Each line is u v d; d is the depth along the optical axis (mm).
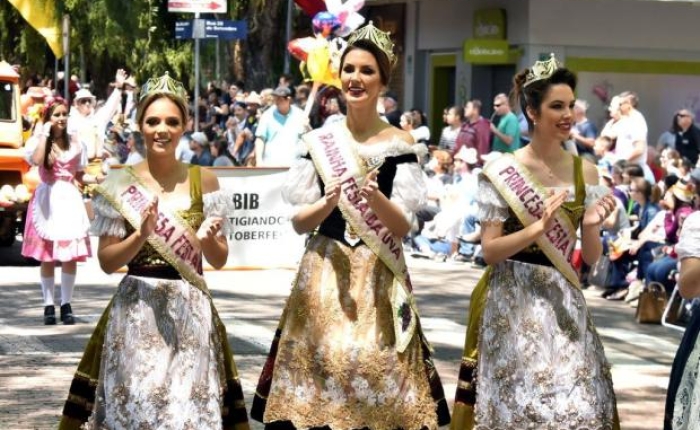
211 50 34312
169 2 22062
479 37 27031
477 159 21297
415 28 29469
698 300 7938
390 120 23062
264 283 17203
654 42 26703
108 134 25766
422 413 7848
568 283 7676
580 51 26188
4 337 12898
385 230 7855
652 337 14000
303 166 8008
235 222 18359
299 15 31250
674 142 21828
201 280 7742
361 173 7875
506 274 7664
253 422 9609
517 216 7621
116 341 7582
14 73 20688
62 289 13797
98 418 7586
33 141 14039
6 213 20234
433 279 18141
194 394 7535
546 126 7703
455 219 20359
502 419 7539
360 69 7945
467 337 7844
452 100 28906
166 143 7684
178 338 7594
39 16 33312
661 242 15906
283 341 7871
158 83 7727
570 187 7703
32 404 10102
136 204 7664
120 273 17719
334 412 7730
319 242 7941
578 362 7535
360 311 7824
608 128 19906
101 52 33938
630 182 16844
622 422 10039
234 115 27078
